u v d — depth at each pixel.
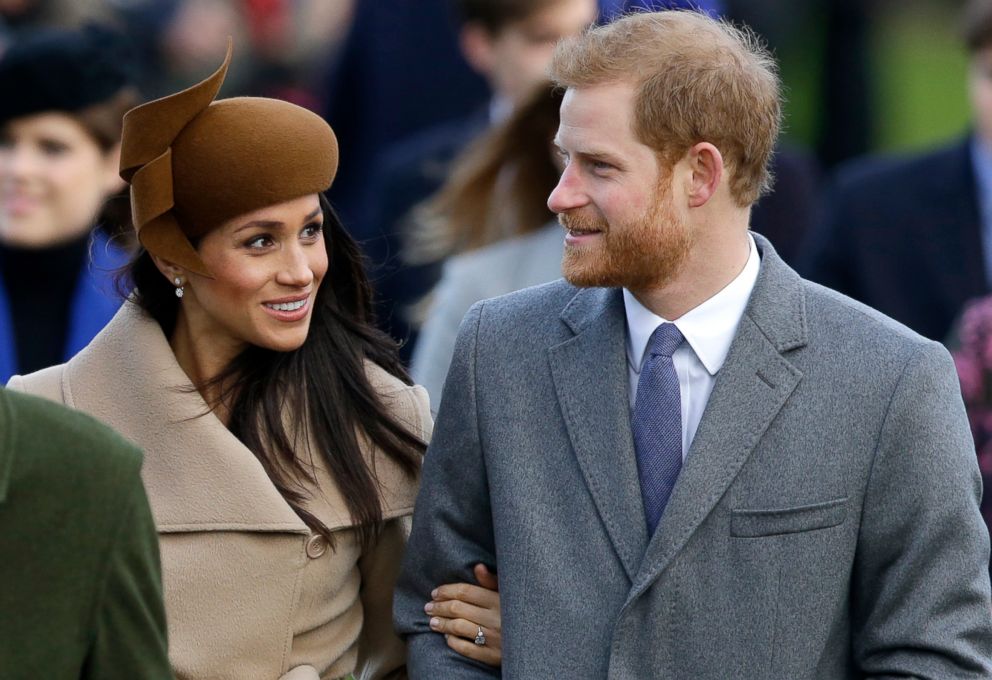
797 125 32.91
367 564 14.45
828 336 13.05
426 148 22.72
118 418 13.84
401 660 14.72
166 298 14.02
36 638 10.64
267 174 12.96
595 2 20.70
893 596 12.84
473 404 13.70
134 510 10.92
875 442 12.77
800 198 22.34
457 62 25.89
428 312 20.16
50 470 10.69
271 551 13.69
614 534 13.08
